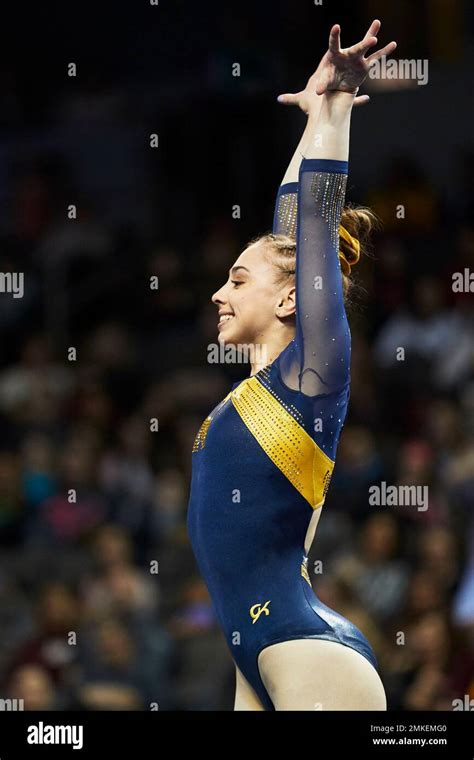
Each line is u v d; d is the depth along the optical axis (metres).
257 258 6.17
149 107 25.92
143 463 18.92
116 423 20.78
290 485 5.73
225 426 5.88
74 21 27.19
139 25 26.62
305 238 5.78
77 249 24.42
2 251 24.83
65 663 14.55
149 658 14.80
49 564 16.80
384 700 5.66
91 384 21.52
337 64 5.73
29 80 27.56
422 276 21.55
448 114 23.38
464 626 13.95
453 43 23.72
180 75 26.06
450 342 19.89
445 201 23.11
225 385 21.16
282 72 23.88
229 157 24.41
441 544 15.32
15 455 19.11
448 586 15.01
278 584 5.69
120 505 18.03
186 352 22.75
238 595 5.72
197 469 5.98
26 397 21.17
